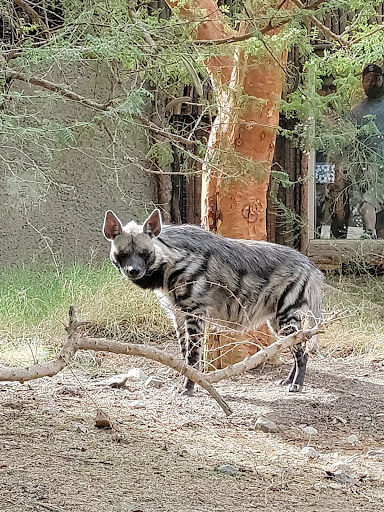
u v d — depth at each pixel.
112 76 4.76
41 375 3.50
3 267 9.47
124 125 4.58
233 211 6.62
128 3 4.57
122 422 4.65
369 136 8.56
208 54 4.58
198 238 6.07
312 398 5.85
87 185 9.94
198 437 4.55
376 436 4.96
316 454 4.40
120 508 3.13
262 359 4.29
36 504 3.06
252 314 6.16
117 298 8.48
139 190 10.22
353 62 5.64
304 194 10.35
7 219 9.45
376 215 10.55
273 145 6.39
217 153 5.12
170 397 5.60
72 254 9.99
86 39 4.07
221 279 6.00
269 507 3.37
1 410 4.64
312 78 5.34
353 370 6.98
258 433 4.82
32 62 4.06
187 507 3.24
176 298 5.96
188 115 9.49
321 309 6.30
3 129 4.04
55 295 8.41
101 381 5.95
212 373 4.10
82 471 3.59
